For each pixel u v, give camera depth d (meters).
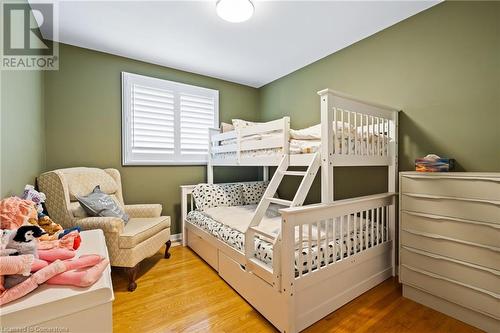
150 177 3.12
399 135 2.27
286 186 3.52
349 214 1.82
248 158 2.52
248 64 3.16
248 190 3.38
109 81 2.84
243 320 1.63
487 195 1.47
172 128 3.26
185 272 2.36
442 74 1.98
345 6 1.99
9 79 1.55
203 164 3.54
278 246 1.50
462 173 1.58
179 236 3.31
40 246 1.09
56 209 2.04
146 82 3.06
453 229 1.62
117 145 2.90
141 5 1.95
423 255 1.77
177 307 1.77
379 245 2.07
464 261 1.58
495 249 1.44
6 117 1.49
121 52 2.80
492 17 1.74
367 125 1.98
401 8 2.04
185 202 3.12
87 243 1.30
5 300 0.74
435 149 2.03
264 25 2.25
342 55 2.73
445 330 1.53
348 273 1.83
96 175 2.51
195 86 3.44
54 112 2.51
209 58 2.97
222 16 1.99
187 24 2.23
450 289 1.64
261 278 1.65
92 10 2.01
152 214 2.67
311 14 2.09
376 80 2.42
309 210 1.53
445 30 1.96
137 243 2.07
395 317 1.65
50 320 0.77
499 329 1.45
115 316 1.66
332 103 1.71
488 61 1.76
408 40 2.18
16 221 1.21
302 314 1.52
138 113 3.02
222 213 2.69
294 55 2.89
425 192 1.75
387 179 2.37
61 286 0.84
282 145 2.04
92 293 0.83
